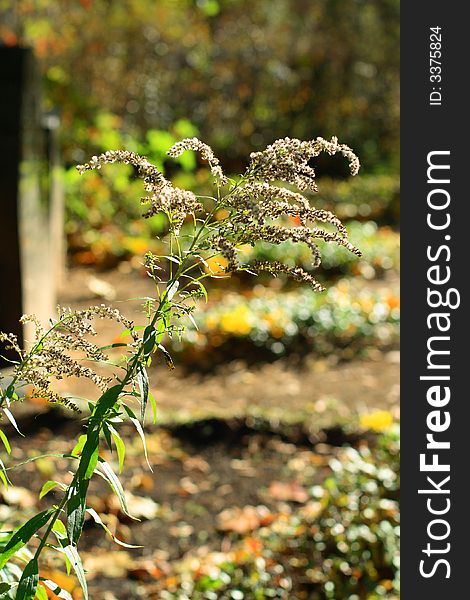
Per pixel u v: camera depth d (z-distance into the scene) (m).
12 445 5.79
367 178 19.19
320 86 21.06
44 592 2.50
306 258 12.05
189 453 6.34
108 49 17.53
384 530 4.85
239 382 8.29
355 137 21.06
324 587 4.56
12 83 7.16
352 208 16.59
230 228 2.39
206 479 5.97
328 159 20.09
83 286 11.20
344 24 21.12
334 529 4.87
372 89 21.25
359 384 8.28
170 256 2.45
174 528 5.24
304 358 8.88
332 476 6.07
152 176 2.40
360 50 21.14
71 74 17.11
